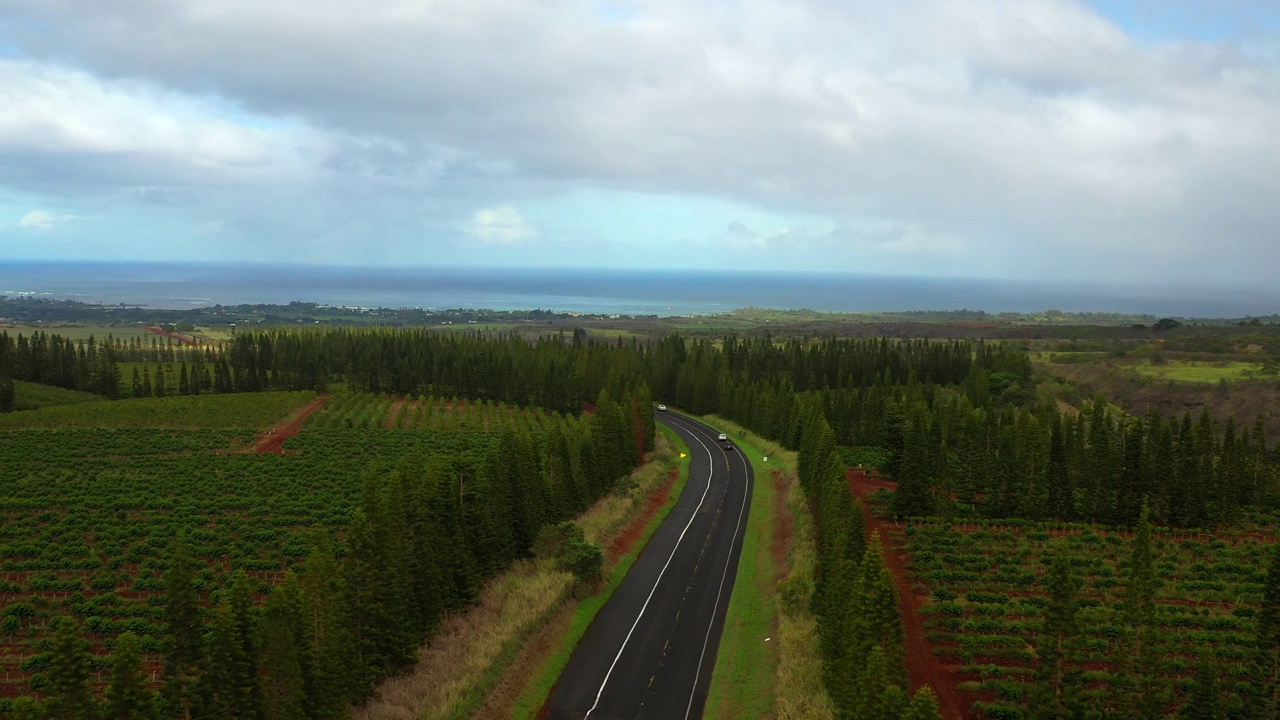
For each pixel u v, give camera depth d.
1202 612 56.38
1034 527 77.25
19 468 105.50
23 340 174.12
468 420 150.62
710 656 53.44
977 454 84.75
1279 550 42.47
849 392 138.62
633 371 178.00
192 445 122.69
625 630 57.50
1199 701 40.19
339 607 43.50
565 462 80.12
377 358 184.12
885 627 38.69
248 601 37.50
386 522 49.03
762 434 135.38
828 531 56.53
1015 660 50.59
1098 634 53.41
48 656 49.06
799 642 52.31
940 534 73.50
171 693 35.16
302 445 125.19
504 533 65.25
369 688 44.72
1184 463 78.06
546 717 45.59
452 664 48.75
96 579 63.47
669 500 95.44
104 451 117.00
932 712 31.55
